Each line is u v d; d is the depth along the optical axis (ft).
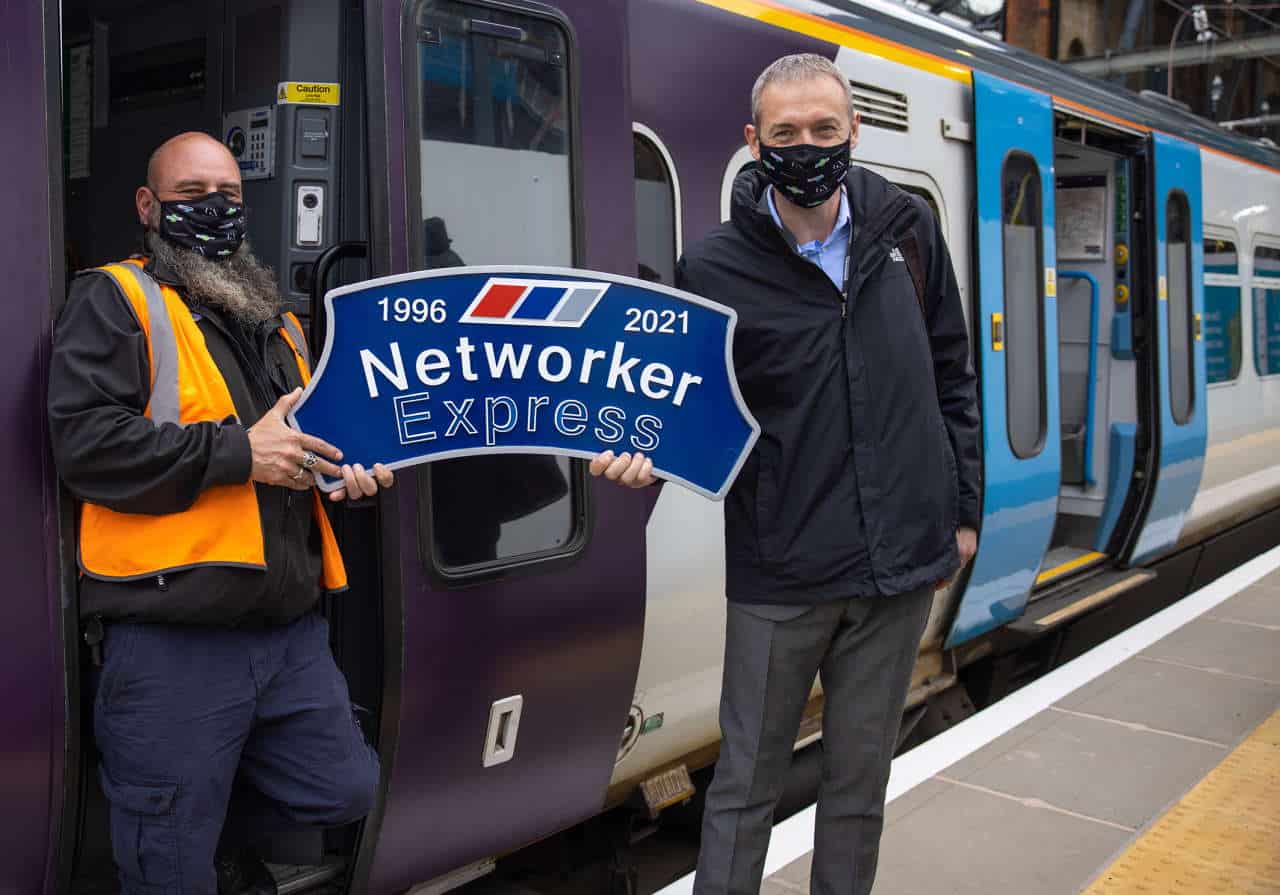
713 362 7.57
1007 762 12.44
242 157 9.68
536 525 9.59
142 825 7.10
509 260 9.41
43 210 7.04
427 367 7.35
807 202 7.38
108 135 11.26
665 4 11.42
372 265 8.52
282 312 8.21
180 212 7.25
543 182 9.62
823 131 7.21
